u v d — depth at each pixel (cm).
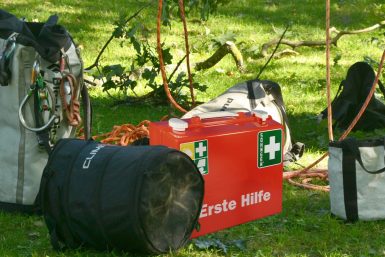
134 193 482
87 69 926
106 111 906
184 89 1006
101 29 1368
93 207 493
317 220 589
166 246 504
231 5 1648
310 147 782
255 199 581
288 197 639
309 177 689
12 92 578
